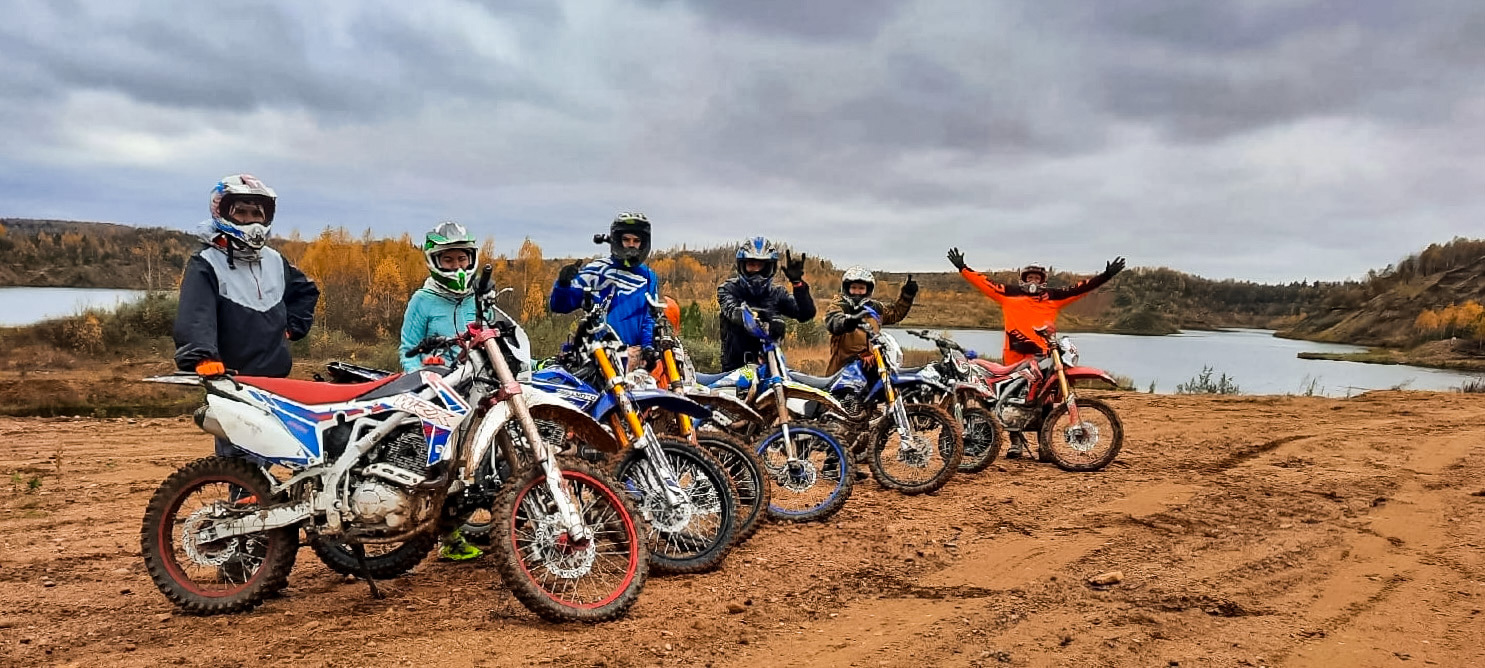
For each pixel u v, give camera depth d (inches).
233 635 173.5
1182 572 220.1
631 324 269.9
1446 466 356.2
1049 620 187.3
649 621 182.9
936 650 171.0
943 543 246.4
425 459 182.1
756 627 182.7
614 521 195.6
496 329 188.7
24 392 546.9
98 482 329.1
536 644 169.6
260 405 181.0
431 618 183.8
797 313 324.8
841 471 273.1
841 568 222.8
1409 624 186.1
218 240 201.2
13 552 233.9
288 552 186.1
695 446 220.1
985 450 348.8
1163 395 633.0
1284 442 420.8
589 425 201.0
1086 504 293.3
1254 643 175.5
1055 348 364.5
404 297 1106.1
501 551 174.4
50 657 162.6
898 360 320.5
